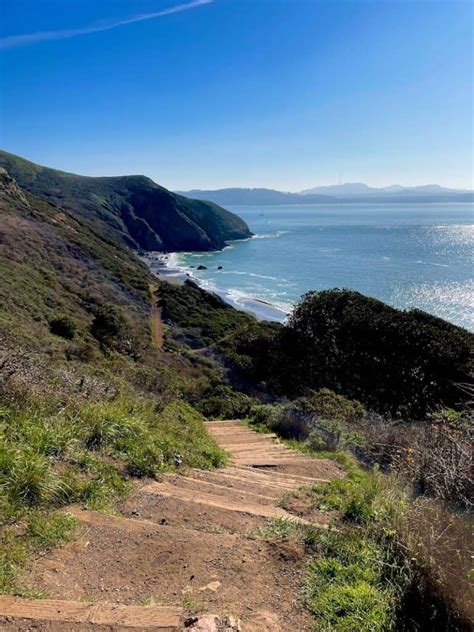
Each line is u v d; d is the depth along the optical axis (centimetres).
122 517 331
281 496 421
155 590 249
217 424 983
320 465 619
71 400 513
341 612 240
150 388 1063
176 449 525
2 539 270
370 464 635
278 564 280
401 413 1309
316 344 1659
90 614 216
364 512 352
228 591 251
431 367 1437
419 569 256
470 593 236
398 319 1616
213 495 402
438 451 395
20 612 213
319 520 355
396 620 235
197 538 305
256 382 1516
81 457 401
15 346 861
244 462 621
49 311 1903
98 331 1931
